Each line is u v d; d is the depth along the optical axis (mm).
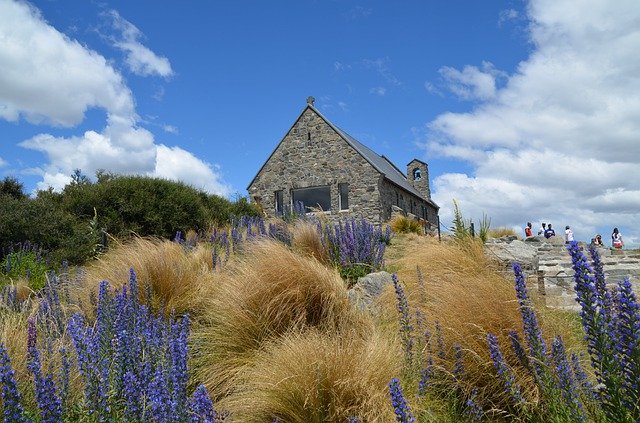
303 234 8773
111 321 4184
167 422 2938
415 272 6988
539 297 4992
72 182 17828
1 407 3139
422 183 40438
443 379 4184
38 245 11305
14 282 8508
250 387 4133
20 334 4395
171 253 7566
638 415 2320
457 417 3783
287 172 26641
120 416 3193
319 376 3807
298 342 4348
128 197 14617
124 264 6793
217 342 5090
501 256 8711
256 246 7391
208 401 2877
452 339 4391
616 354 2377
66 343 4531
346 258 8039
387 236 11969
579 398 2963
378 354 4145
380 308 5922
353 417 3443
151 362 3672
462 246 8180
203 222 15516
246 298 5398
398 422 2947
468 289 4910
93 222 12320
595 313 2416
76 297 6383
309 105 26703
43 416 2713
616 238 20000
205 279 6793
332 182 25688
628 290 2289
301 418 3779
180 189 15633
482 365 4105
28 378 3668
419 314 4695
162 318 5246
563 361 3012
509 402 3805
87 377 3092
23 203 11969
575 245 2467
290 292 5371
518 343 3434
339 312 5469
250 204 20516
